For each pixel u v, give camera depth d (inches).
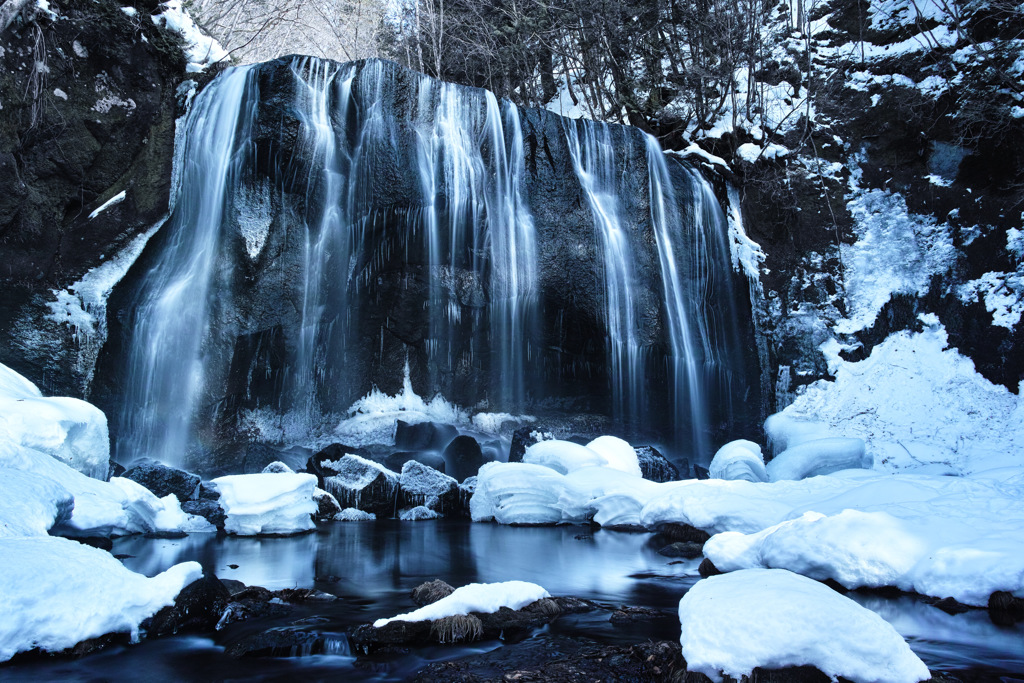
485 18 1046.4
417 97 702.5
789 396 820.0
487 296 738.8
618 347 768.3
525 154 756.6
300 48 1282.0
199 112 696.4
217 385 634.8
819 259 850.1
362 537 406.6
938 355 783.7
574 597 254.4
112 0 672.4
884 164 860.6
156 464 453.4
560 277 757.3
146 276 677.9
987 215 793.6
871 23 908.6
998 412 725.9
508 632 212.1
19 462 304.8
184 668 183.6
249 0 1110.4
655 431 776.3
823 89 894.4
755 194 870.4
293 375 669.3
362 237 689.0
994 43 805.9
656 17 952.9
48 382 615.5
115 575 207.9
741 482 415.2
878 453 717.3
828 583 265.3
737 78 943.0
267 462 593.3
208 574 237.8
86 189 657.0
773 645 151.0
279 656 193.5
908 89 850.1
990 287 773.9
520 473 478.3
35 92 618.5
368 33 1266.0
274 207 657.6
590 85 1006.4
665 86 960.9
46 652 188.9
